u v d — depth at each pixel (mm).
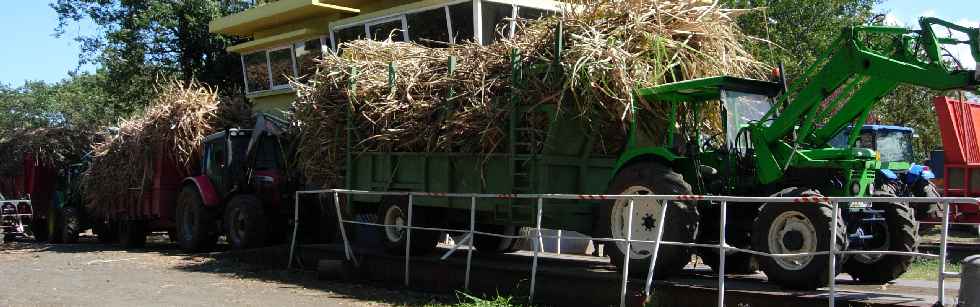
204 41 22797
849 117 8336
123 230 18250
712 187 8828
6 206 20266
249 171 15234
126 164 17516
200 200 15789
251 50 18906
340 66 12086
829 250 7078
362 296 10000
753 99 9062
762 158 8531
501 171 10141
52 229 19969
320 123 12414
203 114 16656
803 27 19953
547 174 9648
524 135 9820
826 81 8172
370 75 11656
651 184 8438
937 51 7488
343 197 12391
